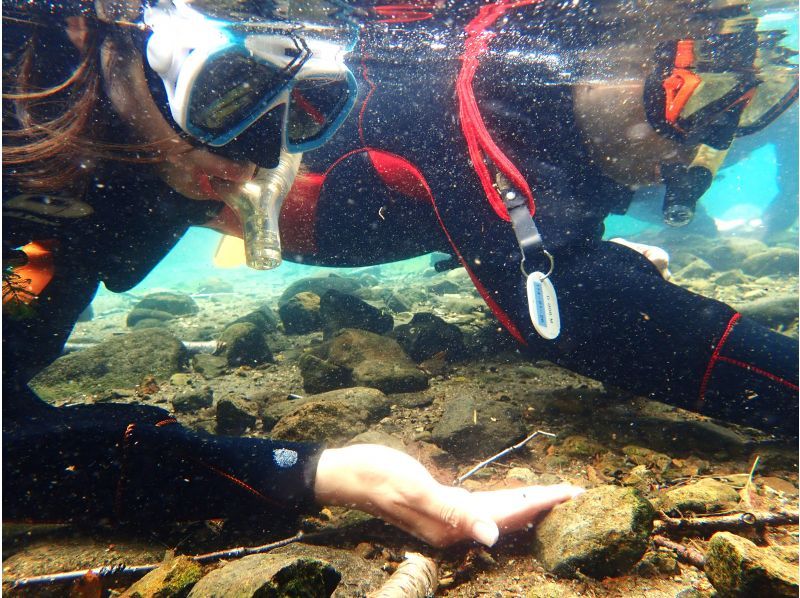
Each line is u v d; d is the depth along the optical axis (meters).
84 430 0.34
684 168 0.57
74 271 0.41
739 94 0.54
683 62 0.54
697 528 0.34
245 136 0.38
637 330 0.44
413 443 0.46
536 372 0.64
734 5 0.63
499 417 0.47
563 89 0.52
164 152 0.37
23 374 0.38
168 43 0.32
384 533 0.35
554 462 0.43
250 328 0.77
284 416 0.46
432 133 0.52
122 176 0.38
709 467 0.42
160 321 1.33
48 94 0.33
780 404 0.41
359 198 0.58
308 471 0.34
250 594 0.26
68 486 0.33
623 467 0.42
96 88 0.33
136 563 0.33
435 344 0.71
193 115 0.34
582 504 0.33
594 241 0.48
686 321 0.43
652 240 2.13
